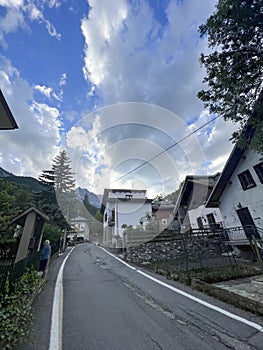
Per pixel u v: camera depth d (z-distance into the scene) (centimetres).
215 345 193
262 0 294
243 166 887
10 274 301
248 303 278
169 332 222
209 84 376
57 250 1150
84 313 284
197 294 359
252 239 732
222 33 336
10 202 938
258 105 365
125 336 216
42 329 235
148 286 423
